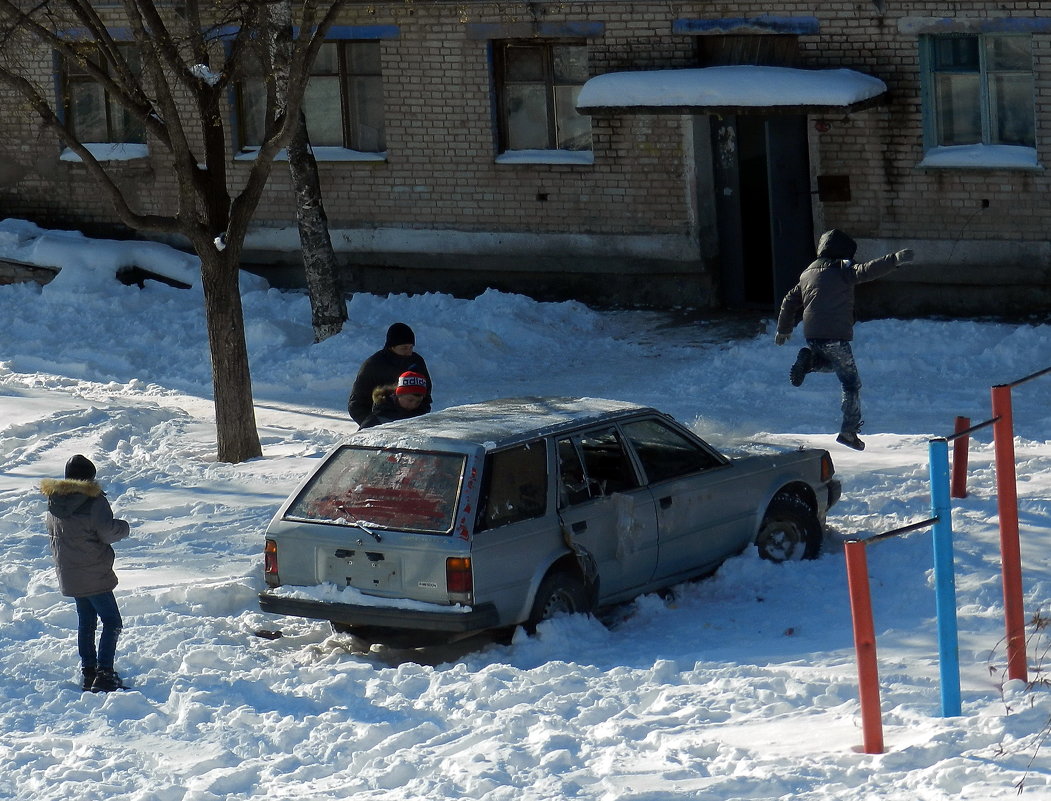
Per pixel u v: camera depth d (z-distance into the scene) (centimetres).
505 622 933
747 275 2245
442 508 927
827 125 2078
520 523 943
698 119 2186
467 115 2336
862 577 687
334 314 2091
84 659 890
